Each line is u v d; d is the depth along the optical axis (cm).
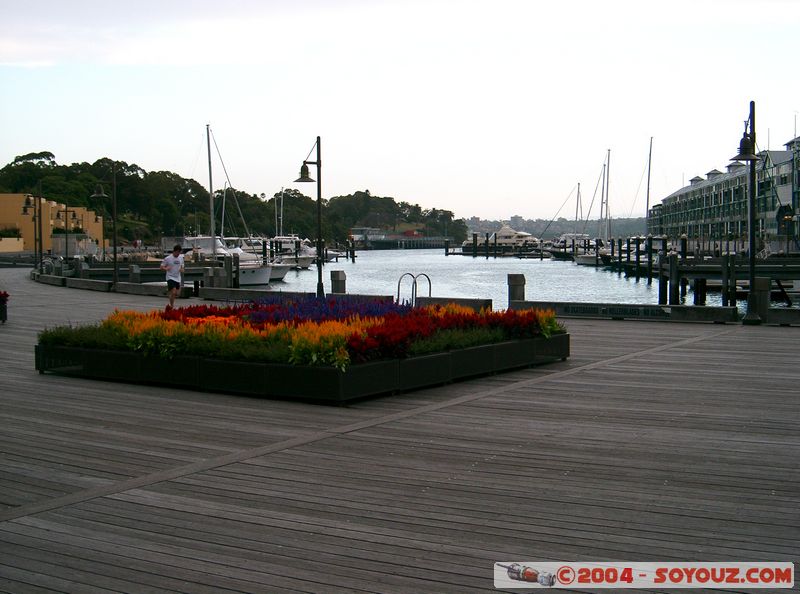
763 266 5031
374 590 532
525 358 1511
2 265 7938
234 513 685
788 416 1079
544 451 893
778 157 9775
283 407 1151
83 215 12288
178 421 1058
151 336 1320
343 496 731
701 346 1845
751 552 595
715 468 823
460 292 6719
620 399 1206
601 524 654
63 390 1298
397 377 1235
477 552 596
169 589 536
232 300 3253
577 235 17350
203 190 16988
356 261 16362
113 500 724
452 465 835
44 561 584
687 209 14838
